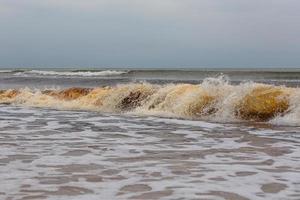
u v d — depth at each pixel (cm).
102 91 1795
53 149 773
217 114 1330
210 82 1447
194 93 1416
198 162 660
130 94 1638
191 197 475
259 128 1065
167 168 617
